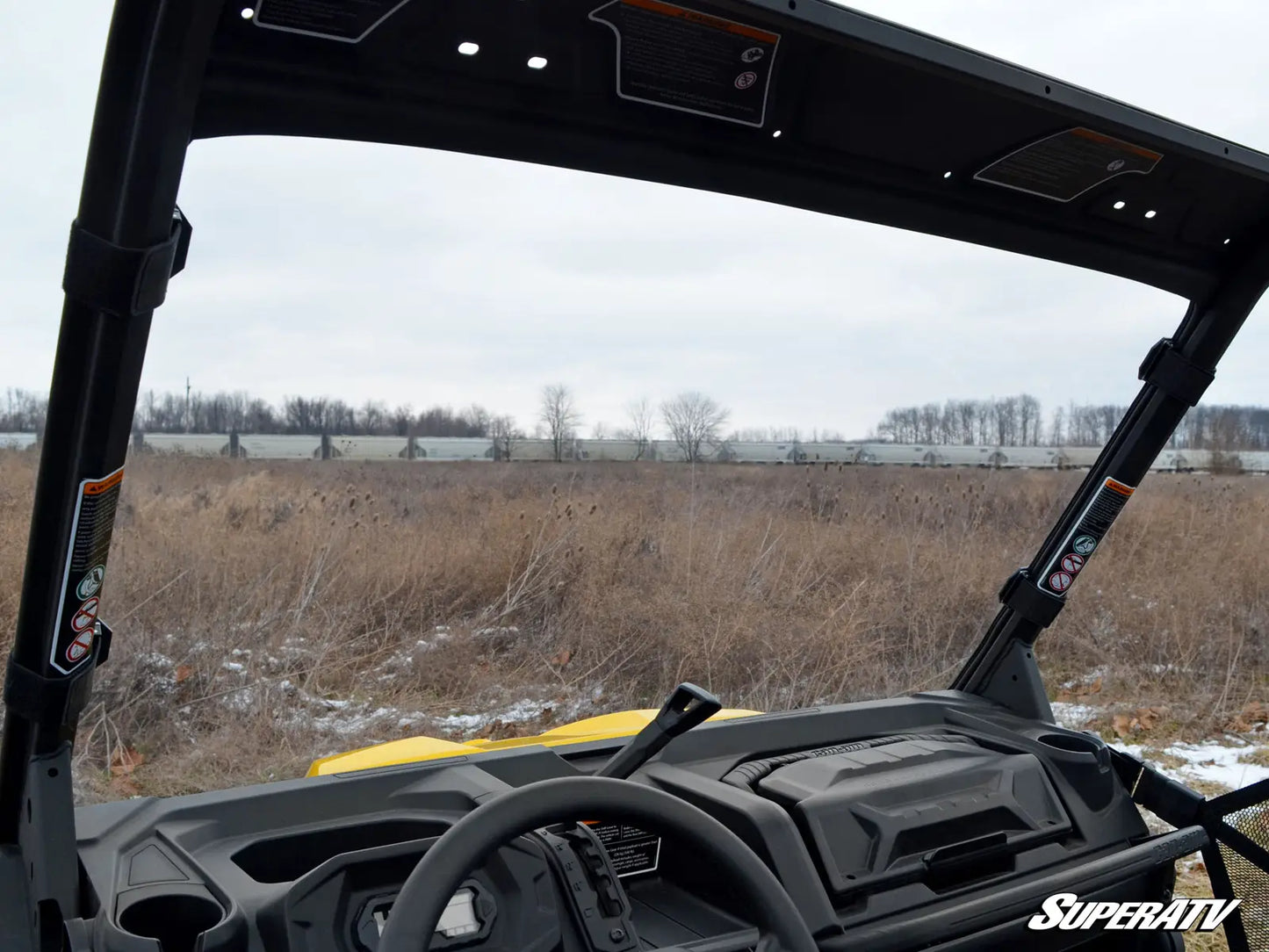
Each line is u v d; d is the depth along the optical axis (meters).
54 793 1.46
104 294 1.25
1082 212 2.26
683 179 1.90
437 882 1.18
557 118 1.72
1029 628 2.56
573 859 1.46
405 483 12.35
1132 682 6.52
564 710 5.90
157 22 1.12
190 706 5.27
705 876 1.70
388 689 6.09
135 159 1.19
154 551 6.91
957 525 8.70
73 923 1.30
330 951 1.31
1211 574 7.92
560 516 8.09
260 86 1.49
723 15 1.49
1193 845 2.08
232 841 1.59
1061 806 2.11
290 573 6.86
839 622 6.47
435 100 1.62
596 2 1.44
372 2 1.40
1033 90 1.65
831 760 2.04
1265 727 5.89
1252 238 2.37
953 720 2.46
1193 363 2.47
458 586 7.29
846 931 1.70
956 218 2.19
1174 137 1.84
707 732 2.13
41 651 1.43
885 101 1.78
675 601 6.63
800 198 2.04
